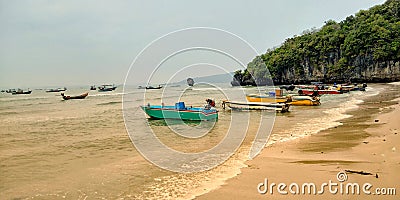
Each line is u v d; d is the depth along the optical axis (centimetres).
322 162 881
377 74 8444
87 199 736
